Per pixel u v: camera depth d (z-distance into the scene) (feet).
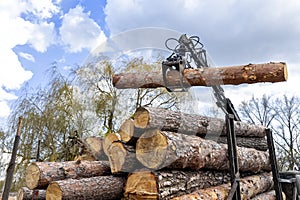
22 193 8.39
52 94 19.15
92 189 6.09
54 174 6.60
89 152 8.96
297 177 12.66
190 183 6.93
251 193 9.71
